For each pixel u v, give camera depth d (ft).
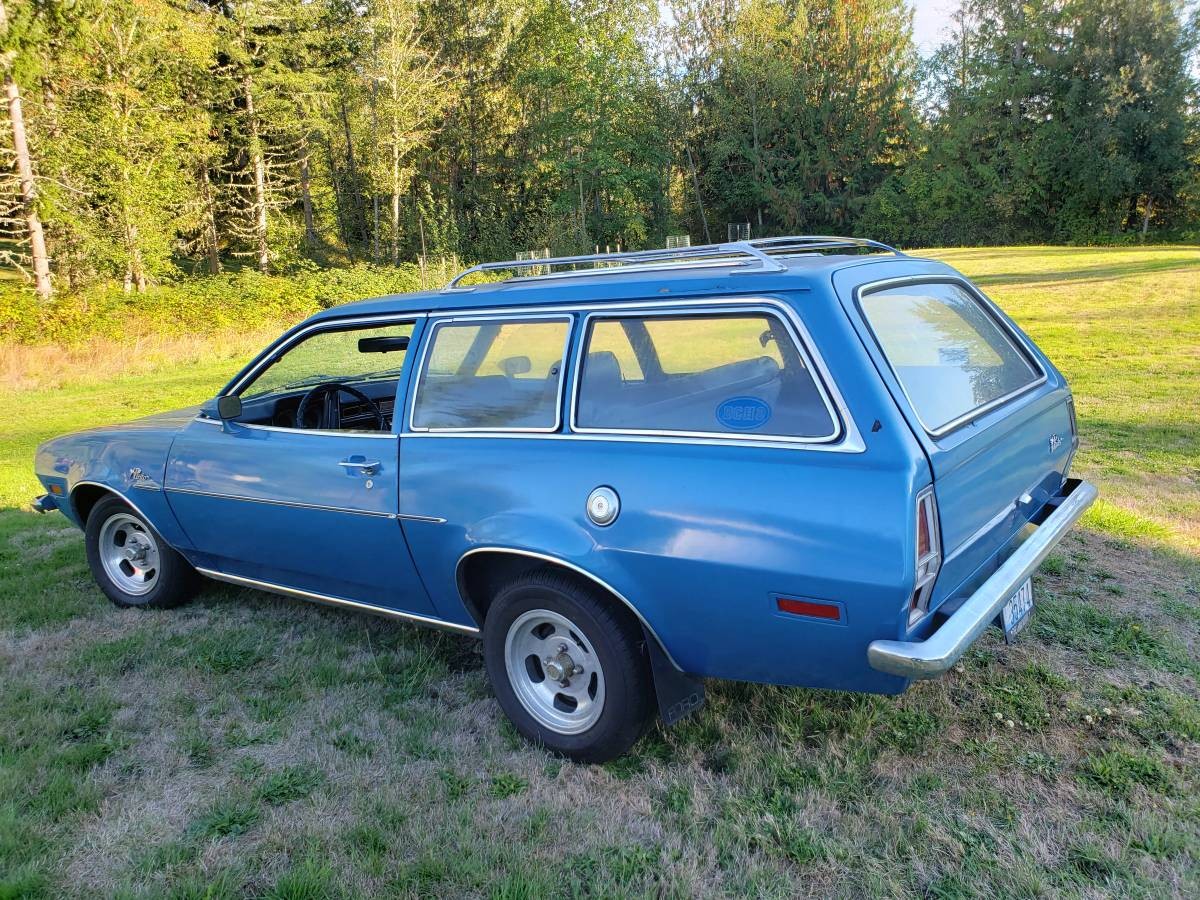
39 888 8.71
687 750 10.66
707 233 200.54
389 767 10.67
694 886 8.39
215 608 16.12
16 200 81.10
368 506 11.95
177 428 15.25
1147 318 46.60
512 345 10.96
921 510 8.25
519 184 175.01
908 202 186.19
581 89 165.27
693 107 193.88
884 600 8.15
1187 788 9.36
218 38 119.75
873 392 8.46
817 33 191.11
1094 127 159.12
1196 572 14.98
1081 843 8.65
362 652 13.94
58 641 14.88
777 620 8.81
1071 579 14.90
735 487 8.95
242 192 148.46
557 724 10.78
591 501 9.78
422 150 164.86
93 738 11.64
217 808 9.95
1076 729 10.57
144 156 92.63
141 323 67.77
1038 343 41.60
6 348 59.06
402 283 97.19
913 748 10.36
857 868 8.50
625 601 9.58
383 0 132.67
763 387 9.09
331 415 15.07
